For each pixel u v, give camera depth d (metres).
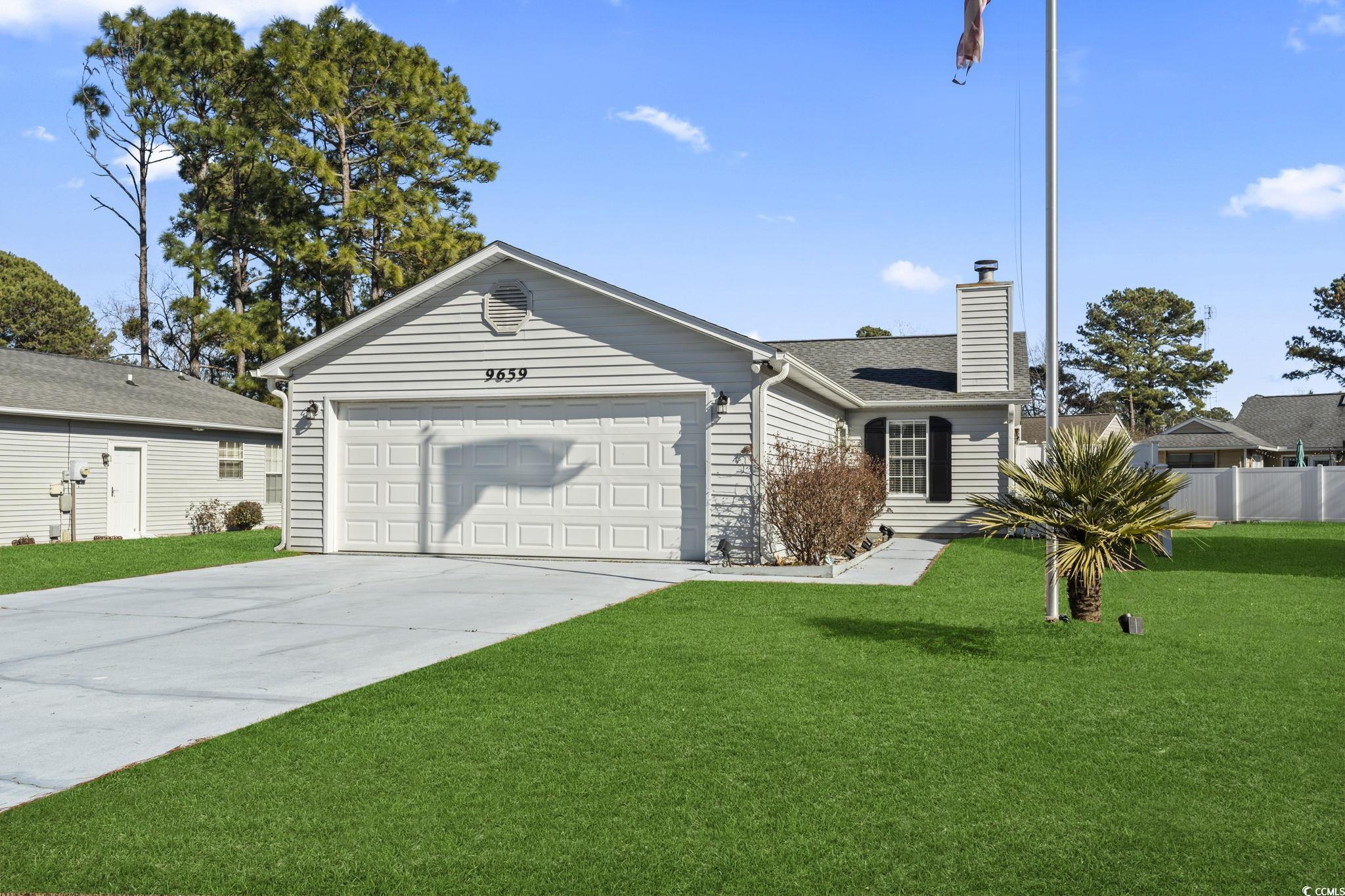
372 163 36.25
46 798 4.73
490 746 5.43
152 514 23.33
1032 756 5.19
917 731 5.66
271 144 34.28
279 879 3.82
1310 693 6.51
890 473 21.66
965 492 21.20
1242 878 3.75
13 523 19.88
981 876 3.79
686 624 9.25
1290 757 5.16
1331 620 9.45
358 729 5.76
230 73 36.06
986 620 9.36
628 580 12.74
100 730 5.86
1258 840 4.09
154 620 9.79
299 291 36.91
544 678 7.02
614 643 8.30
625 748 5.36
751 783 4.80
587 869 3.87
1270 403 47.38
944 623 9.23
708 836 4.18
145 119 35.72
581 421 15.35
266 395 34.94
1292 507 27.17
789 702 6.33
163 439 23.72
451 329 15.90
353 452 16.48
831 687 6.71
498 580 12.77
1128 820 4.32
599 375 15.12
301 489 16.69
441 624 9.48
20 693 6.78
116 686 6.96
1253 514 27.64
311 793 4.73
